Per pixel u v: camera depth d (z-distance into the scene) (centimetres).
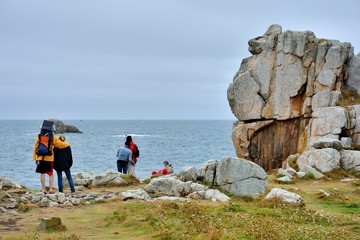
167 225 1447
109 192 2223
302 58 3803
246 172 2123
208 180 2219
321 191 2250
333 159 3053
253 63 3897
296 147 3775
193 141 12112
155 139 13262
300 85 3775
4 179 2253
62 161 2116
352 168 3073
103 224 1551
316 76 3781
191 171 2250
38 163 2078
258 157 3828
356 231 1448
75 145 9988
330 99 3675
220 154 7562
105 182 2438
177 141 12094
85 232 1434
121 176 2517
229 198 2041
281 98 3788
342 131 3456
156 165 5628
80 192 2208
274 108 3794
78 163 5878
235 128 3884
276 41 3872
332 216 1659
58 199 1906
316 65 3791
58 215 1669
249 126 3816
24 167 5450
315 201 2081
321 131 3453
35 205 1798
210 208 1739
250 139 3825
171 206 1745
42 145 2067
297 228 1429
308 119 3738
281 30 3947
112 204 1872
